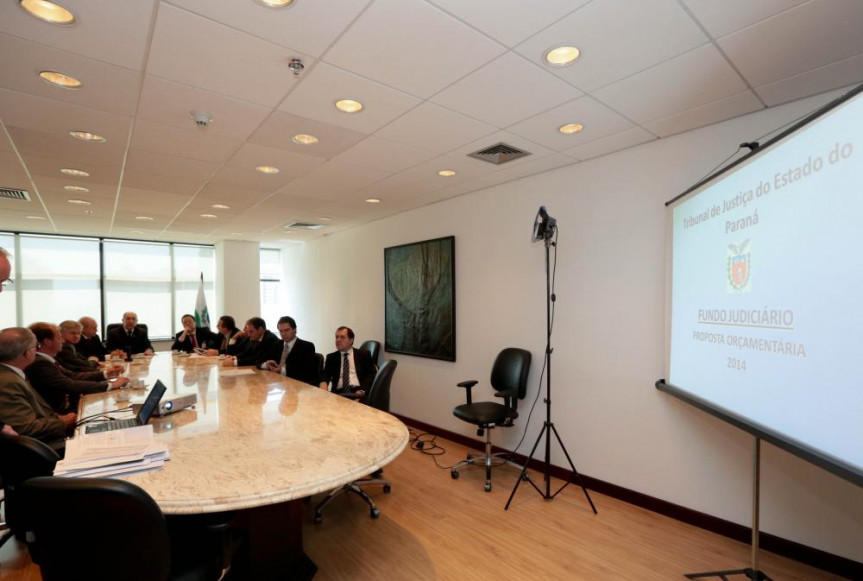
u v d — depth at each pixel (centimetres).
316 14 153
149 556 118
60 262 699
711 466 257
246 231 657
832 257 132
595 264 316
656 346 282
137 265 762
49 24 157
